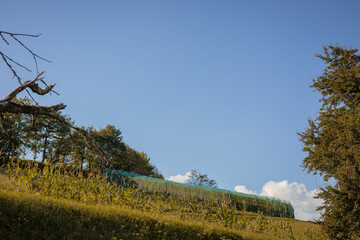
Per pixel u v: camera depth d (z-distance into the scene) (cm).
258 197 3394
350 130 1978
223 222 1392
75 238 691
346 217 1542
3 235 607
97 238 718
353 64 2661
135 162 5259
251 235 1206
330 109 2636
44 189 1139
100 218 864
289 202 3269
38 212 748
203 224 1176
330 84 2633
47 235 662
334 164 1964
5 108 572
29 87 600
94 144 694
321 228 1670
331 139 2238
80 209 890
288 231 1633
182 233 943
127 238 771
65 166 1409
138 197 1361
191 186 3478
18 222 677
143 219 952
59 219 754
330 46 2767
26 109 602
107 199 1276
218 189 3453
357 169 1734
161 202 1398
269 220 1752
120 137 4906
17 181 1181
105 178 1397
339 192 1628
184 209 1448
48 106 638
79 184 1273
